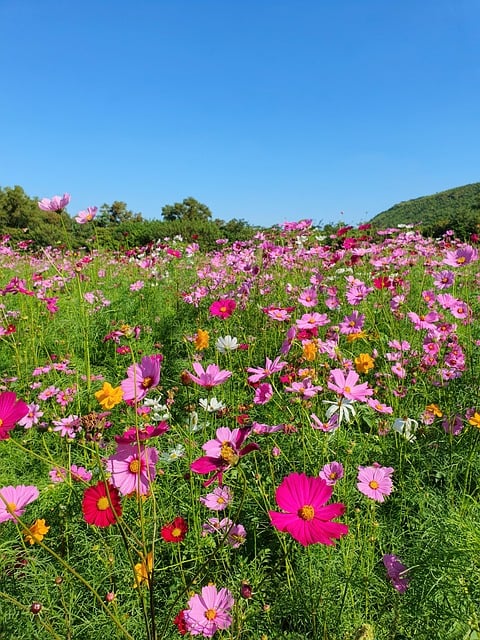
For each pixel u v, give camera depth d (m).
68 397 3.15
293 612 1.73
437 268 5.38
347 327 3.03
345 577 1.75
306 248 6.41
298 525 1.11
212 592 1.42
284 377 2.53
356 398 2.01
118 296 6.08
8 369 4.05
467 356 3.27
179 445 2.42
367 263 5.60
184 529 1.60
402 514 2.16
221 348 2.31
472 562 1.53
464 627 1.43
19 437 2.88
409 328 4.02
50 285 5.69
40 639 1.63
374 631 1.57
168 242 9.54
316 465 2.38
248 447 1.22
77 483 2.25
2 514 1.35
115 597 1.64
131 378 1.32
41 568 1.93
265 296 4.98
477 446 2.44
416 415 2.89
